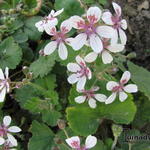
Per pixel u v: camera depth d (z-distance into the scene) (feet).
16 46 0.81
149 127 0.81
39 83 0.78
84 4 0.82
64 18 0.81
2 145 0.72
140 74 0.78
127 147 0.76
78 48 0.62
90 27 0.62
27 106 0.76
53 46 0.67
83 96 0.70
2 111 0.80
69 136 0.73
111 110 0.73
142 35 0.95
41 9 0.89
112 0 0.96
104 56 0.64
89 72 0.64
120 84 0.67
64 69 0.80
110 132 0.80
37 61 0.79
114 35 0.62
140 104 0.80
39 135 0.75
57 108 0.76
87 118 0.72
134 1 0.97
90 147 0.65
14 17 0.85
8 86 0.69
